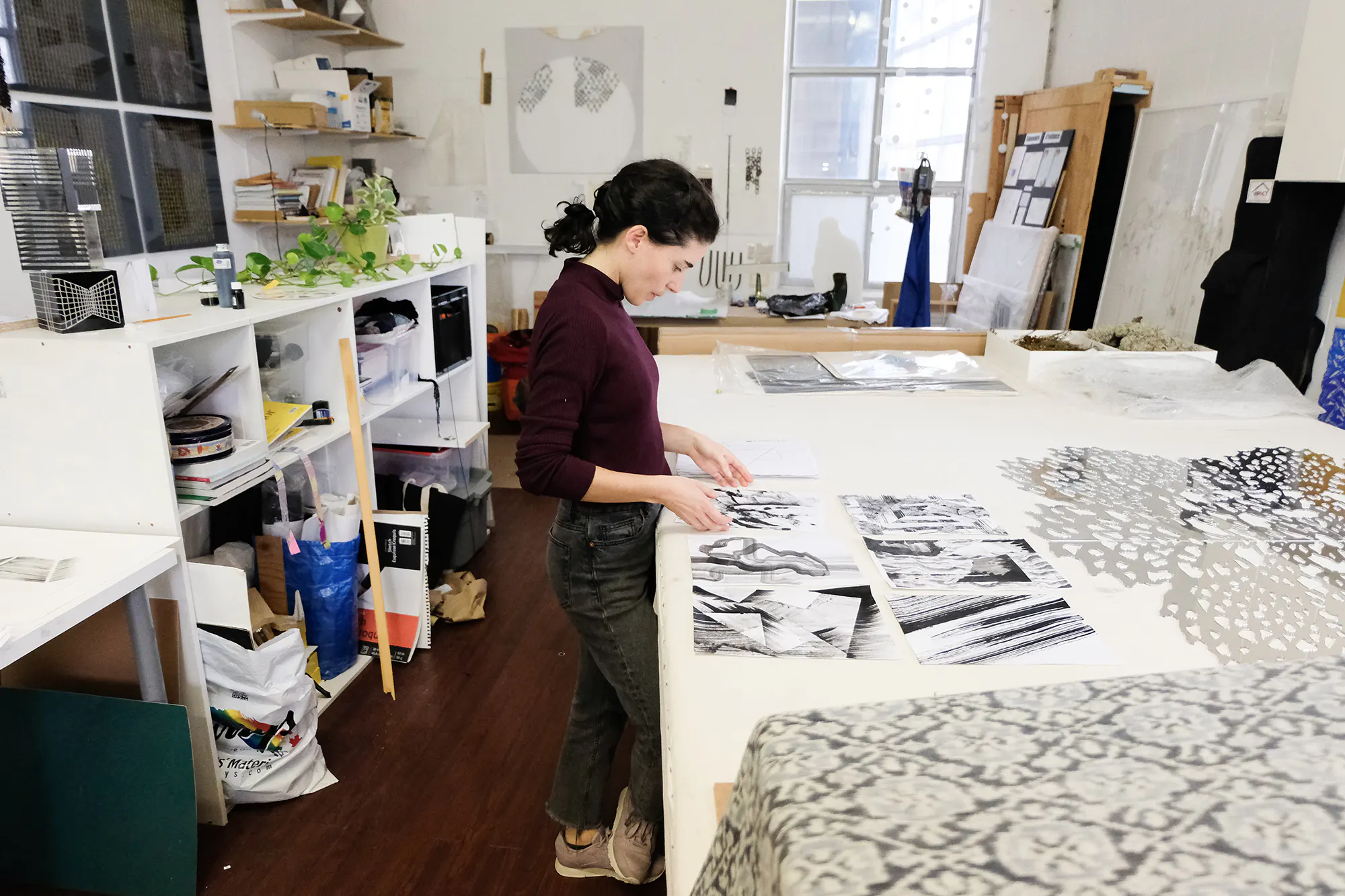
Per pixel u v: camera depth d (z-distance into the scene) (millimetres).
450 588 2885
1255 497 1471
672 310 4621
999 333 2631
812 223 5570
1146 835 305
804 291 5691
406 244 3209
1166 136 3959
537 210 5434
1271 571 1178
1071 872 292
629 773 2025
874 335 2678
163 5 3643
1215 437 1830
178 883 1681
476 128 5328
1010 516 1380
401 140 5375
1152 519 1366
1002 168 5227
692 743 832
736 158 5270
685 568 1200
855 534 1321
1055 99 4602
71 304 1634
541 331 1299
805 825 326
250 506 2463
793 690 913
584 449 1387
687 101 5188
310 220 3752
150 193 3627
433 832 1892
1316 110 2535
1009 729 376
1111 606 1077
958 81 5238
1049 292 4555
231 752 1915
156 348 1866
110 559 1586
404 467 3135
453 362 3176
